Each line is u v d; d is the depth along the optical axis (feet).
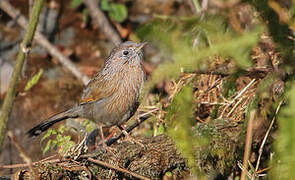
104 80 28.30
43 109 44.27
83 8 57.11
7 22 55.01
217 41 15.83
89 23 55.47
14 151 37.37
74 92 46.29
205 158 22.63
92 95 28.66
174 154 24.04
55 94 45.85
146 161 23.95
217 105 27.91
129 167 23.91
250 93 25.98
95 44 53.06
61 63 48.21
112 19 54.34
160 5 56.59
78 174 22.52
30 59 49.57
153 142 24.40
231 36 16.93
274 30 17.75
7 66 47.78
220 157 23.49
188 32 17.30
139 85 28.14
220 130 24.30
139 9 56.54
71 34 54.34
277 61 21.61
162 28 15.70
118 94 27.91
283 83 19.76
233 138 24.06
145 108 31.17
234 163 24.30
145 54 47.44
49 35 53.88
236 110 26.43
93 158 23.26
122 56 27.53
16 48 51.47
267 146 24.85
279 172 14.37
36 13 19.39
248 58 15.66
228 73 22.09
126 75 27.76
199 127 24.04
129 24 54.19
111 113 28.50
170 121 17.67
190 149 17.35
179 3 56.13
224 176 24.70
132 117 31.65
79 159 22.97
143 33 15.80
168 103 30.07
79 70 47.55
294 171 12.12
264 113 22.77
